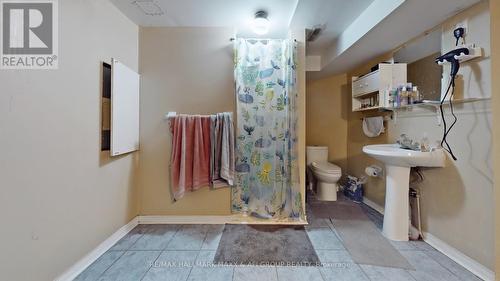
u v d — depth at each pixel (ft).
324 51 9.84
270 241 6.42
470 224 5.08
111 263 5.40
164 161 7.57
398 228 6.41
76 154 4.98
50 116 4.37
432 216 6.12
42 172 4.23
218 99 7.51
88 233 5.36
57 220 4.54
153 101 7.50
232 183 7.30
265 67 7.55
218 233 6.91
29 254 4.02
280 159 7.65
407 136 7.10
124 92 6.48
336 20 6.96
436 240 6.00
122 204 6.73
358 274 4.98
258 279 4.84
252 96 7.57
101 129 5.79
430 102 5.59
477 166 4.91
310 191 11.25
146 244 6.28
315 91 11.82
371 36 6.61
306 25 7.25
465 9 5.11
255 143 7.62
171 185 7.54
